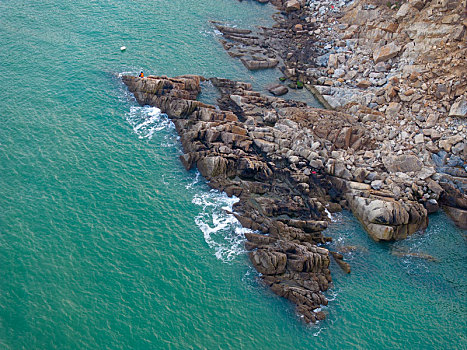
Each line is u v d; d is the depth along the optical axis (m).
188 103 73.38
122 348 46.50
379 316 51.66
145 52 87.81
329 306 52.31
